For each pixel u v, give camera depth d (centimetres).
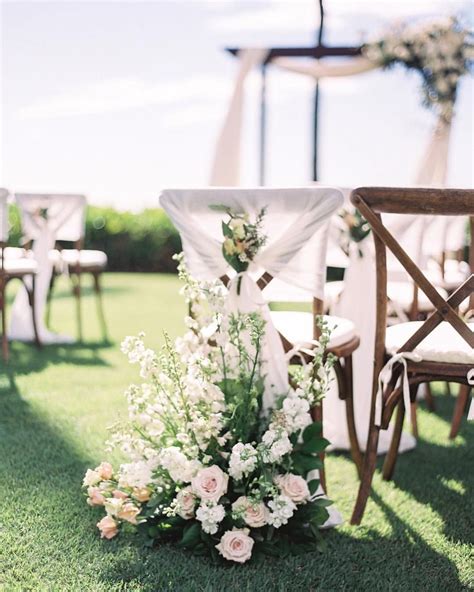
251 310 226
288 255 222
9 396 381
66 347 508
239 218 222
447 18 628
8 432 321
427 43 620
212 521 207
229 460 220
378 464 297
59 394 385
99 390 394
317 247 228
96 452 297
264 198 218
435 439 329
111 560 211
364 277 306
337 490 267
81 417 344
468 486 273
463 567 211
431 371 226
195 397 226
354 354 310
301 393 220
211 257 230
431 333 243
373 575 205
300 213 218
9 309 689
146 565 208
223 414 227
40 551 216
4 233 450
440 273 399
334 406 311
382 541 227
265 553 216
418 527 237
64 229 507
